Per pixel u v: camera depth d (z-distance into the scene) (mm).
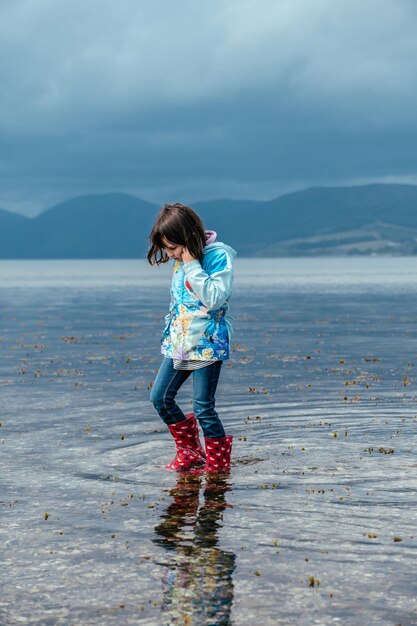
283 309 29906
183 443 5816
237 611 3154
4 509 4715
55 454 6281
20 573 3613
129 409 8492
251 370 12148
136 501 4867
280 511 4598
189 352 5691
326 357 14023
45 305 34281
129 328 21422
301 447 6422
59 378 11320
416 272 110250
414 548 3908
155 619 3092
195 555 3814
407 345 16219
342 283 63969
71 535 4176
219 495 4988
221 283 5559
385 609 3164
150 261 5766
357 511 4582
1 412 8359
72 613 3162
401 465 5746
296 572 3574
